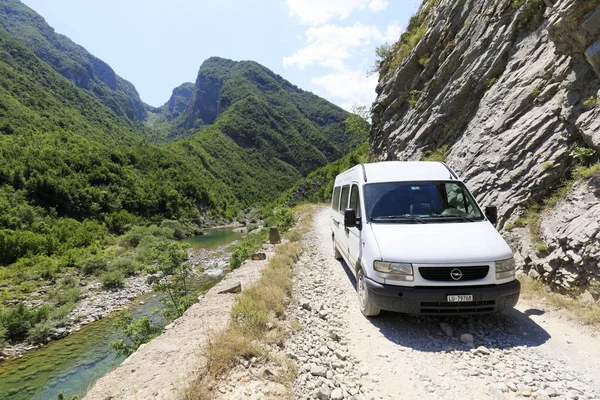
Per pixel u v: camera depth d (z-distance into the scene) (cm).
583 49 695
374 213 543
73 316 1636
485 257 428
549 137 749
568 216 590
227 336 391
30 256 3100
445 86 1370
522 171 766
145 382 317
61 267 2845
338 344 427
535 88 847
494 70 1112
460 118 1253
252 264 886
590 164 637
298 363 367
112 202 7088
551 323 464
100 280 2395
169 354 377
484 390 321
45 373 1093
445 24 1489
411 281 429
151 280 1030
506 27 1103
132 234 4916
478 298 415
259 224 8350
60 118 12662
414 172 609
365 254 502
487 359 377
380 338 442
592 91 681
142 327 852
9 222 4147
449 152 1188
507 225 723
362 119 3428
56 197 5806
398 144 1684
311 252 1058
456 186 574
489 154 895
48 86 16075
